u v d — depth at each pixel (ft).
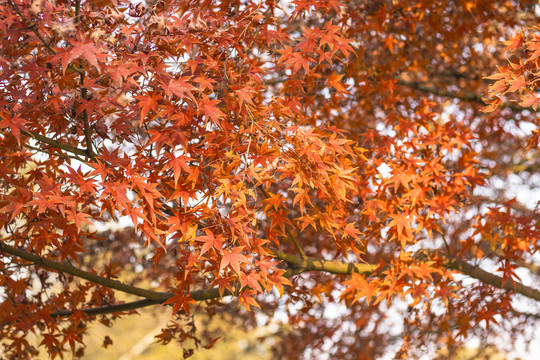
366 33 16.05
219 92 10.36
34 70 9.20
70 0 9.06
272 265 9.96
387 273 13.43
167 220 9.51
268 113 10.79
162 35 8.53
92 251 21.81
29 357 16.42
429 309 15.43
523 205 17.62
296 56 10.79
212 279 13.19
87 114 10.11
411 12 16.70
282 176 9.71
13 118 9.00
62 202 9.02
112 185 9.07
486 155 20.13
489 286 16.26
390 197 13.44
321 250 18.88
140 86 9.27
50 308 14.02
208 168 10.20
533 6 17.06
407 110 17.88
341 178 10.43
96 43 8.13
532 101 9.36
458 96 19.76
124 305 14.49
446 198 13.57
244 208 9.43
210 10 10.96
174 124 9.30
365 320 23.63
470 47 18.33
